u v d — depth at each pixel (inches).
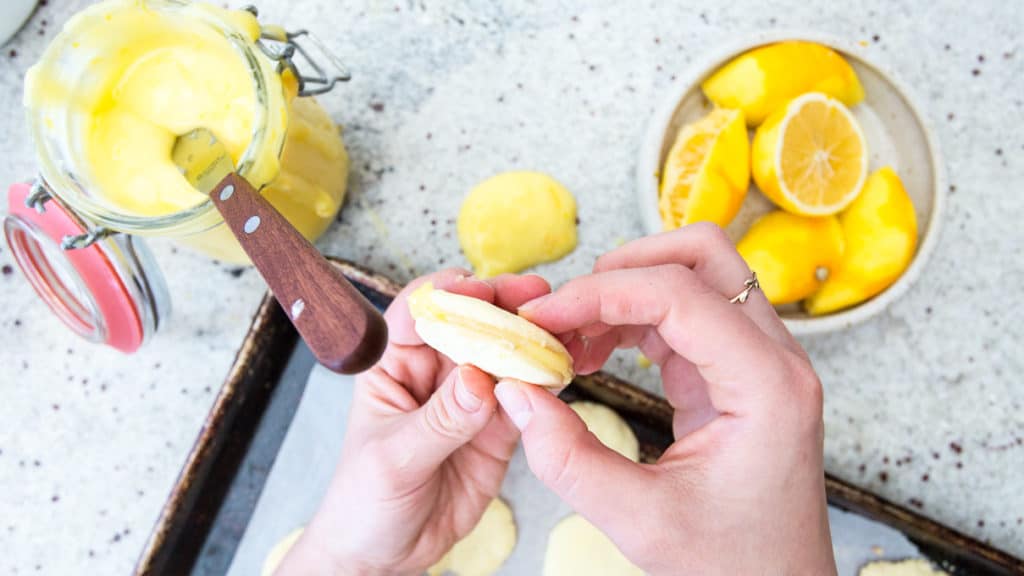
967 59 21.3
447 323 14.4
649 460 19.2
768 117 19.6
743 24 21.4
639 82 21.3
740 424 14.3
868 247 19.3
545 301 15.1
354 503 16.7
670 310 14.7
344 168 20.1
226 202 14.9
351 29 21.4
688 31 21.4
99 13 16.7
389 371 17.7
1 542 20.8
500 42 21.4
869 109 20.4
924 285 20.9
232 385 18.8
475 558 19.5
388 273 21.0
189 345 21.1
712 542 14.1
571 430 14.3
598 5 21.4
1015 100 21.2
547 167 21.2
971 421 20.6
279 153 16.4
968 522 20.4
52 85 16.6
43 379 21.1
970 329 20.8
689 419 17.8
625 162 21.2
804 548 14.3
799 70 19.2
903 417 20.6
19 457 21.0
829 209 19.2
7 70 21.3
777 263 19.3
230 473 19.6
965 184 21.1
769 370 14.3
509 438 17.9
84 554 20.8
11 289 21.2
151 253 19.4
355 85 21.3
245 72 17.5
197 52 17.7
